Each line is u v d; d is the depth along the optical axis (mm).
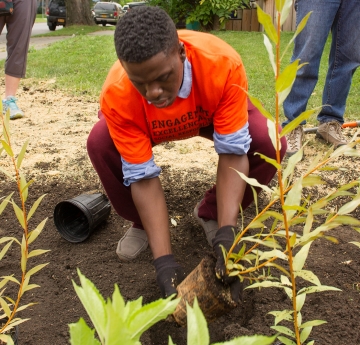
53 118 5086
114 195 2393
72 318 2125
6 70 5094
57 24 26984
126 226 2916
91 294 457
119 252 2523
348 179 3311
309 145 3910
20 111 5055
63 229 2791
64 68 8289
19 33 4949
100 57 9789
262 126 2205
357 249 2514
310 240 1008
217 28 12984
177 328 2037
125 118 1902
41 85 6809
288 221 1058
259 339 429
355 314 2023
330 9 3363
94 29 22609
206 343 433
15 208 1323
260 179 2320
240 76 1850
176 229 2830
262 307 2104
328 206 2996
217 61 1796
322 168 1019
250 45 10367
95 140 2229
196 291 1647
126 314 452
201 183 3383
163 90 1564
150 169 1979
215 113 1919
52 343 1970
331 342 1868
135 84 1560
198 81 1840
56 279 2410
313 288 1141
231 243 1626
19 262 2561
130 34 1444
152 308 455
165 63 1483
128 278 2404
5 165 3787
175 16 11711
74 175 3580
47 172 3637
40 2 58781
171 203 3131
